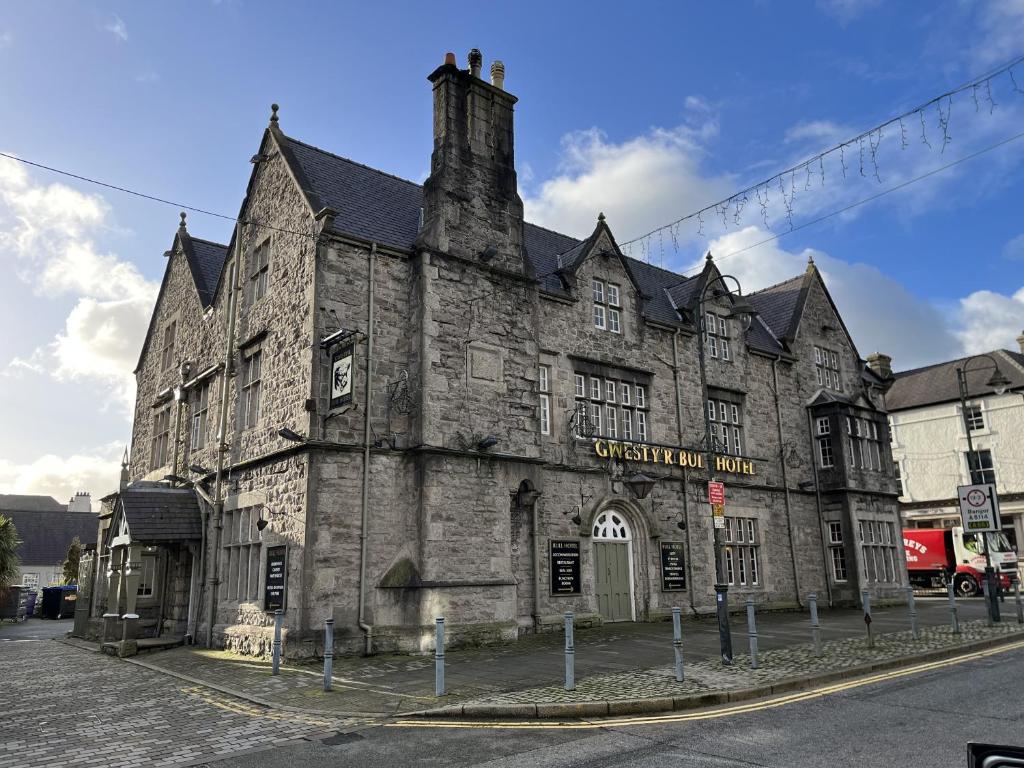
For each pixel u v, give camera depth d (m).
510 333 18.31
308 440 15.38
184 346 23.70
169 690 12.30
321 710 10.03
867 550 27.39
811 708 9.57
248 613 16.59
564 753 7.68
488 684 11.23
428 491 15.95
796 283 31.02
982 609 24.92
